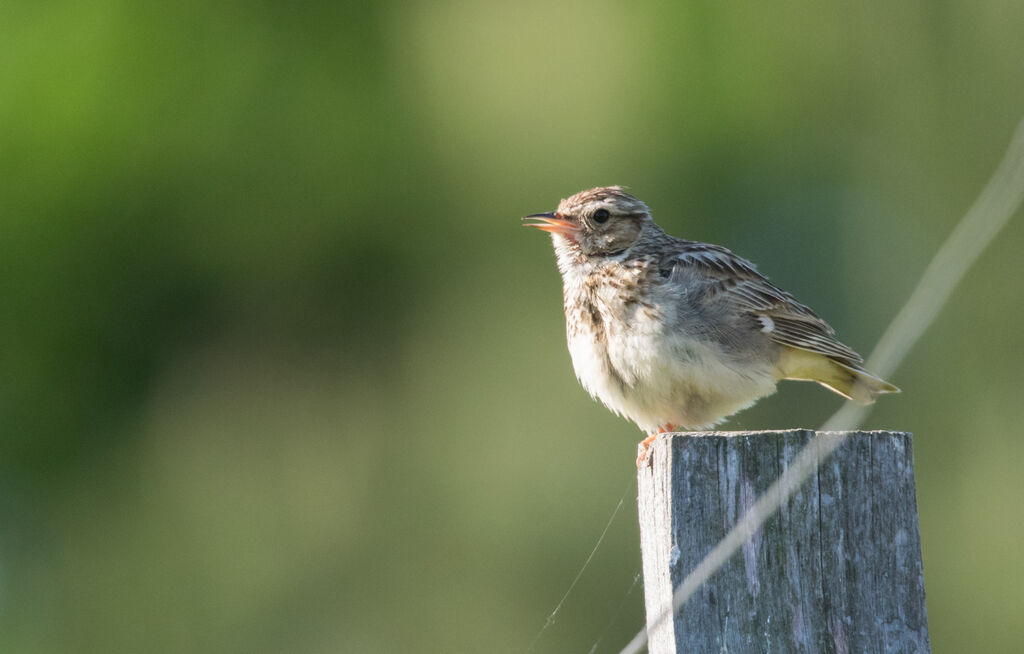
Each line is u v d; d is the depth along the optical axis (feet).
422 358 53.72
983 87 54.19
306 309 54.19
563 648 49.37
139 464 53.47
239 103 53.31
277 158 53.42
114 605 53.06
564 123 52.31
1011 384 53.72
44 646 52.34
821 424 49.52
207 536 53.67
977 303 54.13
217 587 53.26
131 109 52.42
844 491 19.33
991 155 53.93
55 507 53.06
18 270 51.80
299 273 54.03
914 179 54.08
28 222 51.65
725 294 29.73
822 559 19.21
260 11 53.93
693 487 19.30
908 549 19.25
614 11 52.80
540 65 52.49
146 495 53.57
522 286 53.01
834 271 53.42
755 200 53.16
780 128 53.47
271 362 54.19
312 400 54.24
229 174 53.16
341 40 54.03
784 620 19.08
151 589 53.36
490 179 53.01
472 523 51.34
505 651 50.08
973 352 53.93
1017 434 53.47
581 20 52.54
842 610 19.12
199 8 53.42
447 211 53.72
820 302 53.47
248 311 53.98
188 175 52.90
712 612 19.08
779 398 49.65
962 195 54.08
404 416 53.67
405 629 51.37
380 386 54.08
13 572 52.34
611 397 30.32
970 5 54.13
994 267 54.08
